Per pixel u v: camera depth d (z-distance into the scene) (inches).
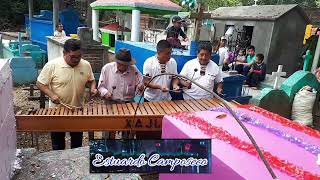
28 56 306.3
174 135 75.8
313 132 78.7
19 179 84.4
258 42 361.4
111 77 140.8
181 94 162.1
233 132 71.3
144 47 202.1
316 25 515.8
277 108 216.4
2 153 70.1
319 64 364.8
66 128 108.0
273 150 63.4
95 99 216.8
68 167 92.4
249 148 62.5
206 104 128.1
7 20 799.1
